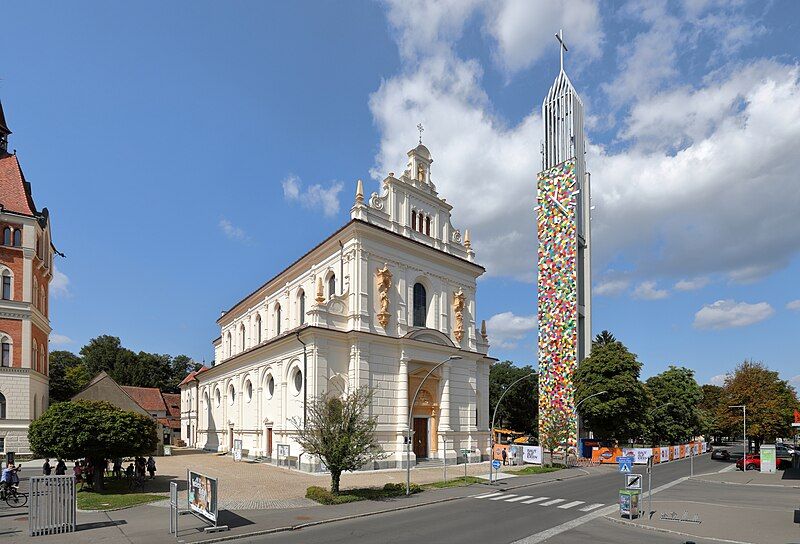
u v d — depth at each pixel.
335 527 21.17
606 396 60.47
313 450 28.72
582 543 18.36
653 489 35.25
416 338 45.38
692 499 30.23
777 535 20.03
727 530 20.92
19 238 49.53
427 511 25.23
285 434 43.12
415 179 49.81
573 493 32.25
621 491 23.83
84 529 20.12
